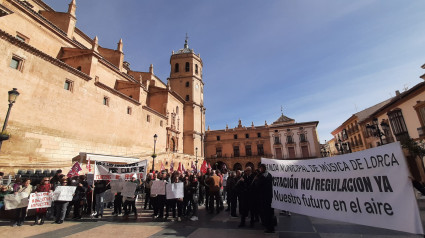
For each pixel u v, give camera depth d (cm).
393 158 408
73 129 1875
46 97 1664
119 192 1016
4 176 1270
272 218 622
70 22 2555
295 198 591
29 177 1275
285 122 5959
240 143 5600
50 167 1616
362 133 3372
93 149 2069
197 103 5097
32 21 2070
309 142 5156
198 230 681
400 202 385
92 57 2245
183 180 1033
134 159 1881
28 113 1520
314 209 535
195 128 4888
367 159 451
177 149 4072
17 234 670
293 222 749
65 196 859
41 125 1602
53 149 1670
